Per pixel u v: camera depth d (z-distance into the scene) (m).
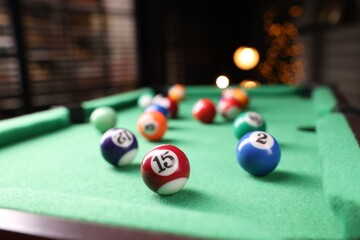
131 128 0.86
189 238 0.26
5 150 0.66
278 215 0.37
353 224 0.29
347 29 2.20
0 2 1.54
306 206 0.39
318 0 2.55
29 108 1.62
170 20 2.73
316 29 2.66
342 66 2.30
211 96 1.44
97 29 2.12
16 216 0.30
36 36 1.74
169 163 0.42
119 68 2.32
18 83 1.61
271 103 1.23
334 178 0.37
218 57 3.21
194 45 3.03
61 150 0.66
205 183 0.47
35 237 0.27
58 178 0.51
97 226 0.28
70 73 1.90
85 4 2.02
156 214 0.29
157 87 1.53
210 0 3.03
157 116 0.72
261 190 0.44
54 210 0.31
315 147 0.64
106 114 0.79
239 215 0.37
